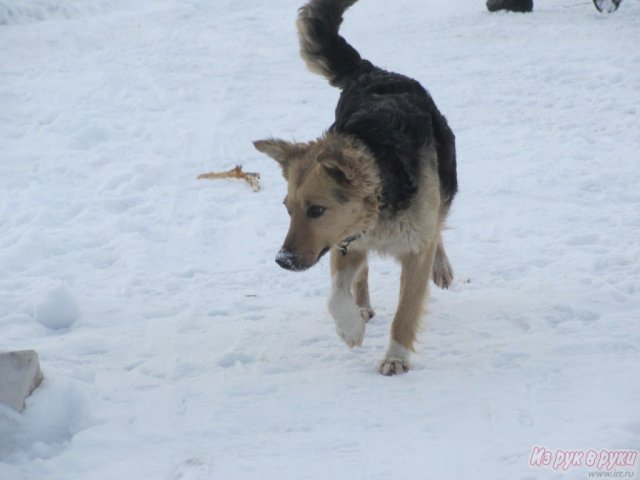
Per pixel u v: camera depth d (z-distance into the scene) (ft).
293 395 23.93
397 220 25.94
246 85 71.41
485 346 26.84
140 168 50.31
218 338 29.07
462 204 43.52
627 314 28.48
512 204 42.93
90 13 113.39
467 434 20.70
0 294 33.88
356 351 27.40
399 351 25.86
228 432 21.80
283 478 19.13
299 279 35.22
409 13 101.40
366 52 80.12
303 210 24.91
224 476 19.40
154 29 99.71
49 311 30.83
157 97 68.44
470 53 76.38
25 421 22.35
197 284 34.96
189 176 50.31
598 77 65.51
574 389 22.79
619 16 86.79
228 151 54.44
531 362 24.89
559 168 47.55
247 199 46.47
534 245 37.14
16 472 20.12
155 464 20.22
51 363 26.84
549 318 28.63
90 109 65.31
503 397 22.72
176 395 24.21
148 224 42.65
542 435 20.18
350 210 25.05
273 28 98.89
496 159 50.26
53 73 78.18
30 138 58.90
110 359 27.58
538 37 80.23
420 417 22.00
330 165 24.21
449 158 30.12
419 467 19.13
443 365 25.71
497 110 60.08
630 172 45.91
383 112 27.09
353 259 27.17
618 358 24.64
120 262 37.78
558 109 59.26
